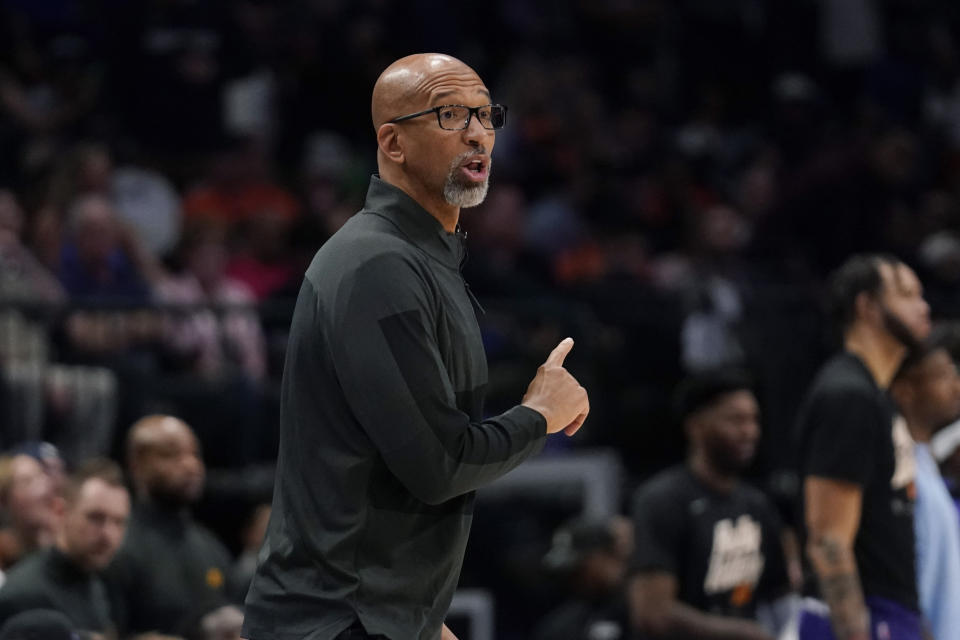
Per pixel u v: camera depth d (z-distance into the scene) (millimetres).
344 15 40062
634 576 19094
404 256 9859
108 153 32844
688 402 19578
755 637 18641
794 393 29672
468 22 44219
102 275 27328
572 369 29422
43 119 33688
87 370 24859
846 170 40438
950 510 15508
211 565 19922
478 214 35062
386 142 10242
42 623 14883
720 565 19281
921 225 40812
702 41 46344
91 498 17406
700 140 43125
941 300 30516
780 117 44188
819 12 47375
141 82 35812
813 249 39875
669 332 30562
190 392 25391
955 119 47812
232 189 34594
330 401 9797
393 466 9531
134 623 19109
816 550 14859
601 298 30922
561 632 22422
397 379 9516
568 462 27953
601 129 42750
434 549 10086
